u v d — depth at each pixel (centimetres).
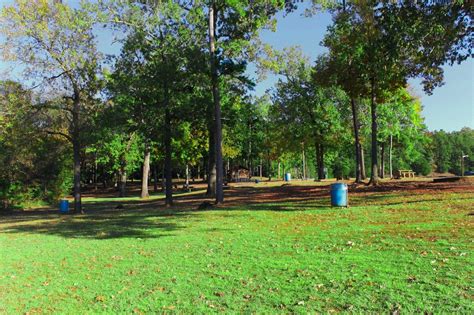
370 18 2056
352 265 714
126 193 5484
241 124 4172
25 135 2489
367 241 909
